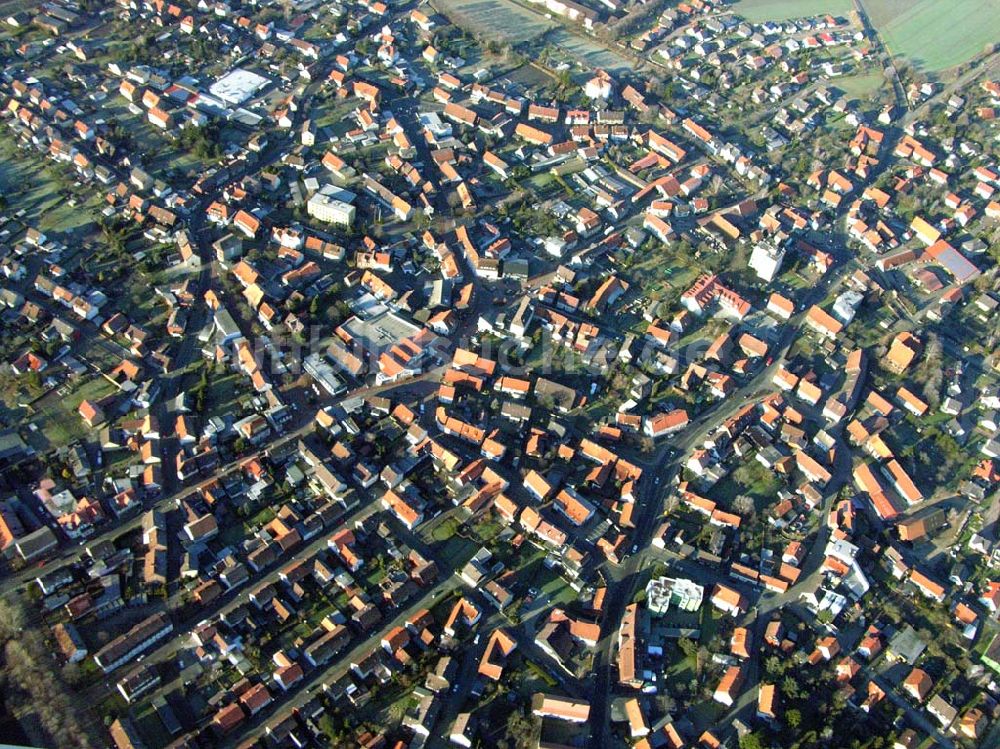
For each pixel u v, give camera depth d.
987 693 178.00
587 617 183.12
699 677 174.88
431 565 186.88
